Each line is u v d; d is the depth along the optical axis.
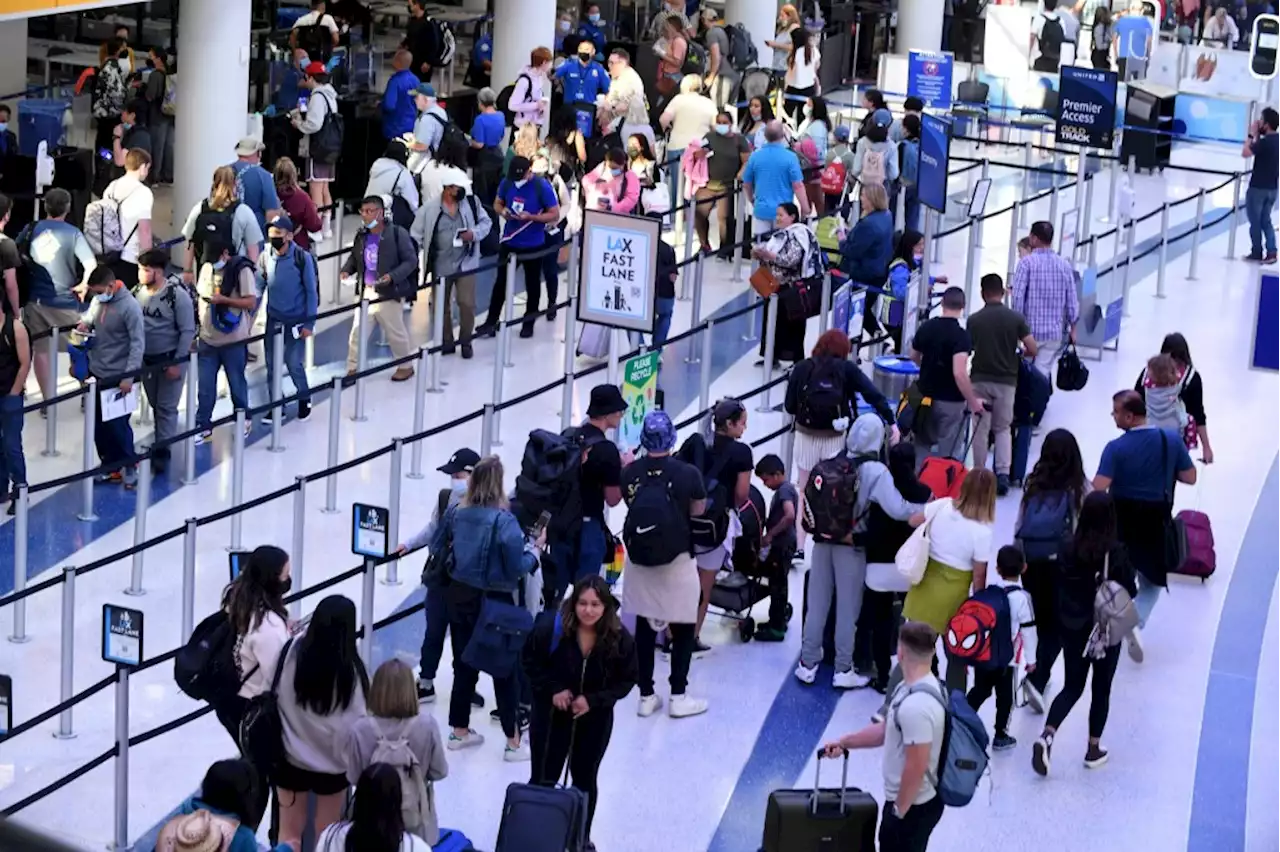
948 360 16.91
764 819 12.68
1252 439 20.03
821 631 14.34
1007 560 13.05
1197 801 13.16
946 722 10.71
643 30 35.34
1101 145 27.11
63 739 13.40
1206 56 35.19
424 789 10.70
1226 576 16.75
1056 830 12.70
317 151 26.16
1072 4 37.47
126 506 17.33
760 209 23.41
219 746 13.41
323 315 19.20
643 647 13.74
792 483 16.45
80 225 25.42
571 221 23.34
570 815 10.57
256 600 11.34
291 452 18.62
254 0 31.84
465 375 20.89
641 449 16.34
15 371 16.75
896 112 32.06
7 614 15.07
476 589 12.86
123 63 26.97
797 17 32.28
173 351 17.77
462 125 30.42
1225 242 27.84
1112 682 14.38
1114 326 22.31
